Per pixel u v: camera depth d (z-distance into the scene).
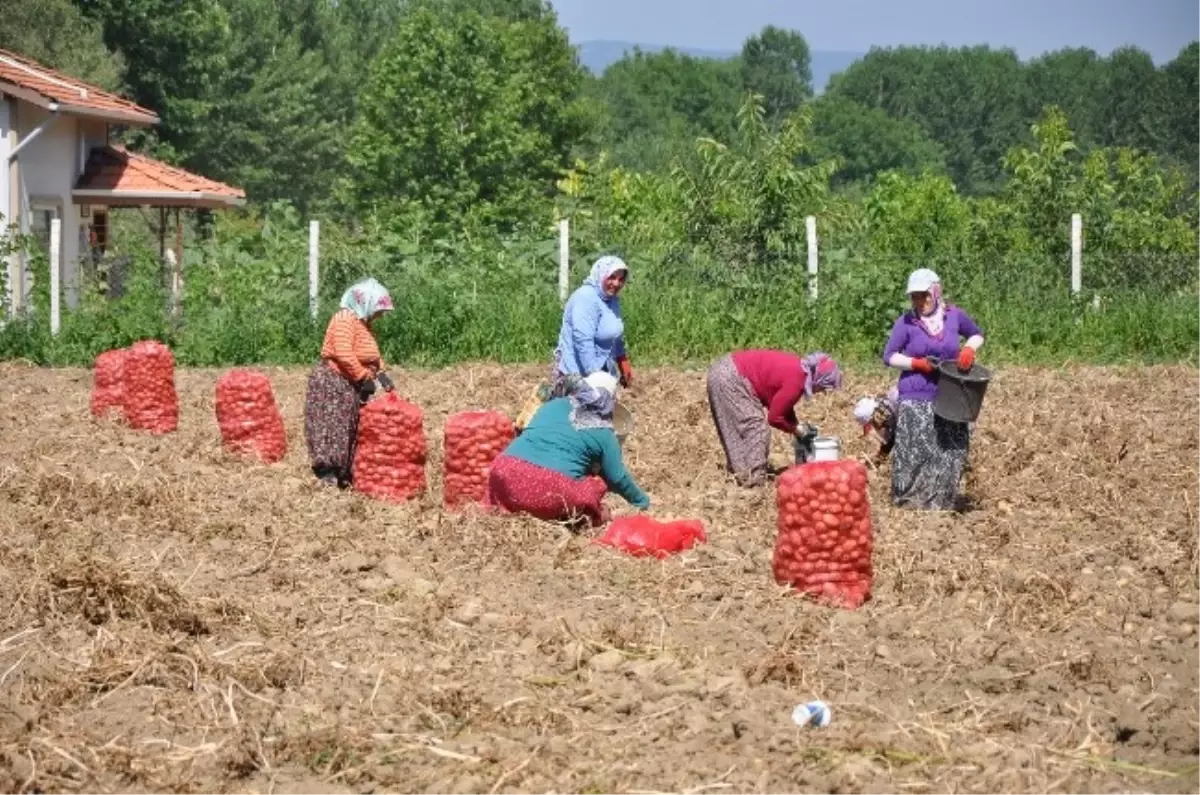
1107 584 23.27
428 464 32.34
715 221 61.72
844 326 52.38
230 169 182.25
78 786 15.94
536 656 19.62
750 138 62.84
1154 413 39.25
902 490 28.34
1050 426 36.78
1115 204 70.81
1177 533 26.33
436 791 15.62
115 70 136.50
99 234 79.81
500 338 51.88
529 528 24.84
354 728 17.09
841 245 57.12
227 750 16.61
